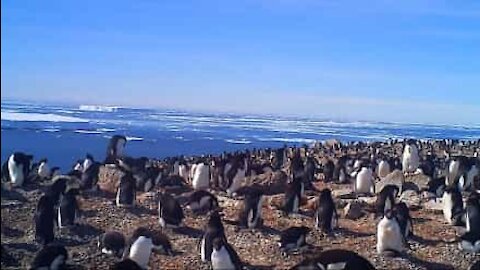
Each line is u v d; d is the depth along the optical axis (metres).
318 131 149.25
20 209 19.12
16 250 15.60
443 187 22.45
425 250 16.08
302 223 18.56
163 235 15.91
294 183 20.17
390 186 19.66
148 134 95.69
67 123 113.00
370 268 12.54
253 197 18.14
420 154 36.34
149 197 21.48
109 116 175.38
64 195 18.12
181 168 28.50
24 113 154.38
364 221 18.97
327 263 12.50
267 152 41.06
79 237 17.08
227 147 76.75
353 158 32.41
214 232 15.20
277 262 15.11
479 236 15.88
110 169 24.20
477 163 25.84
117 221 18.70
